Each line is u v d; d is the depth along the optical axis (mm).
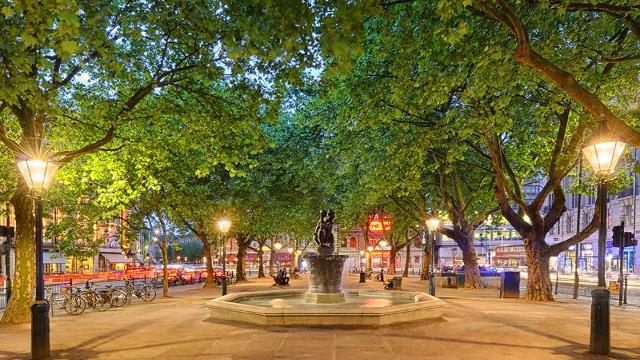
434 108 21250
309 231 46531
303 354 9641
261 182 32406
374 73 19547
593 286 36781
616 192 26750
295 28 9570
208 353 9875
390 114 17750
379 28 18156
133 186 24984
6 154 19797
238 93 16641
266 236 52312
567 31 14289
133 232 30000
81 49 10609
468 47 13406
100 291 21438
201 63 15523
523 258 88500
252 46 10148
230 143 17547
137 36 13055
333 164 30453
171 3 13492
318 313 12891
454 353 9742
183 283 43812
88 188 26594
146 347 10688
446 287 32719
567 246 22016
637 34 11023
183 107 17141
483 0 9211
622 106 19656
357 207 38531
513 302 20828
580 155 21328
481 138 21516
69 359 9594
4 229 19109
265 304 16875
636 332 12625
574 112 19312
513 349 10172
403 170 21891
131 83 17766
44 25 9156
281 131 33031
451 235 32562
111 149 18234
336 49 8938
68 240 27922
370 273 52406
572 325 13539
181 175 27406
